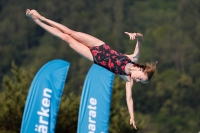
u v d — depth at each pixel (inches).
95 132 1368.1
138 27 7637.8
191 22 7249.0
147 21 7736.2
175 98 5949.8
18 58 7175.2
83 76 6318.9
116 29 7426.2
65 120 2207.2
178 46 6732.3
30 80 2337.6
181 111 5851.4
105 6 7819.9
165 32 7308.1
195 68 6402.6
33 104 1291.8
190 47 6673.2
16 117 2182.6
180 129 5698.8
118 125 2249.0
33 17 1182.9
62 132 2223.2
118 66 1171.3
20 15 7647.6
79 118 1368.1
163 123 5743.1
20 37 7367.1
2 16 7691.9
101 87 1378.0
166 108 5885.8
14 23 7529.5
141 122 2306.8
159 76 6259.8
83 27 7573.8
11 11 7711.6
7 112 2167.8
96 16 7687.0
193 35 6963.6
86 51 1182.9
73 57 6815.9
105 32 7308.1
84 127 1366.9
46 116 1293.1
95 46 1184.2
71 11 7824.8
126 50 7086.6
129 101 1182.3
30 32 7460.6
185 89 6013.8
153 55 6688.0
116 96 2281.0
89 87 1378.0
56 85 1306.6
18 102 2190.0
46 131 1290.6
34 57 7170.3
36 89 1298.0
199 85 6048.2
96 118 1371.8
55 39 7367.1
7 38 7347.4
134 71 1160.2
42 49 7160.4
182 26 7268.7
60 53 6875.0
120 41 7219.5
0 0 7834.6
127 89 1184.2
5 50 7150.6
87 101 1373.0
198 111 5871.1
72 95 2289.6
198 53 6619.1
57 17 7815.0
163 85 6043.3
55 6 7849.4
